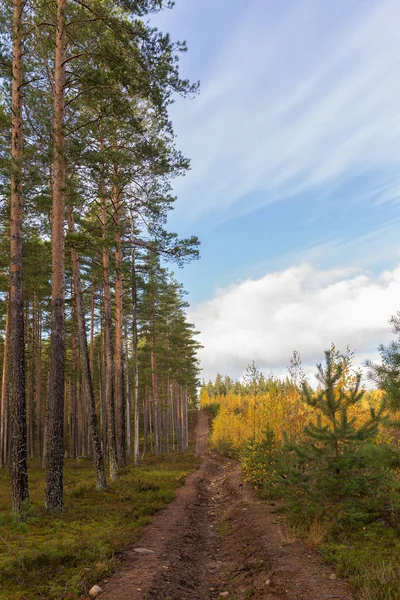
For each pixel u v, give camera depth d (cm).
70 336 3166
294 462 985
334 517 802
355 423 956
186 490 1566
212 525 1103
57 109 1102
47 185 1397
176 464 2592
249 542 827
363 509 789
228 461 3316
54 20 1117
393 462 755
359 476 789
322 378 878
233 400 7156
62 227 1092
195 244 1642
